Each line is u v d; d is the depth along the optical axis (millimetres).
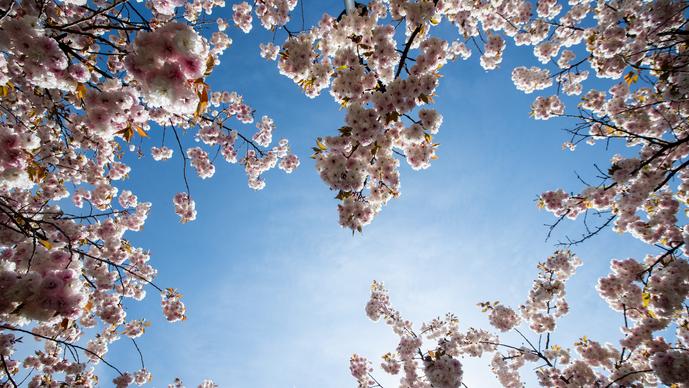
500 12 6895
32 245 2336
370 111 3514
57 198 5320
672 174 4648
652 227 5703
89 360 6676
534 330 8047
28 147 2695
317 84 4457
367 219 3895
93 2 4957
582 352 7113
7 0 3064
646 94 6152
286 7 6094
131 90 2559
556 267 7484
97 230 5734
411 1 3713
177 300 6695
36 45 2266
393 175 4117
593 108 6746
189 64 1893
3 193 3637
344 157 3758
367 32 3924
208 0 7062
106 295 5953
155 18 4406
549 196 6395
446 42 3703
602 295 6270
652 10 4555
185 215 6898
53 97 4891
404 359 8461
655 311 4988
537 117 7719
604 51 5438
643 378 6164
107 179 6160
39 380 5773
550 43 7539
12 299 1857
